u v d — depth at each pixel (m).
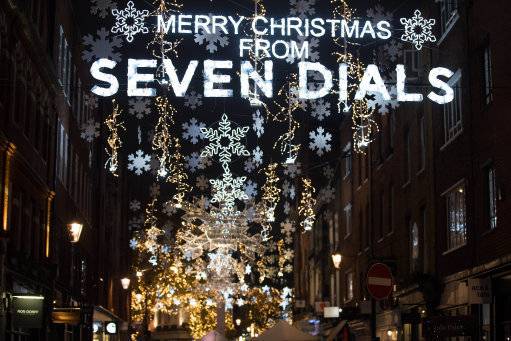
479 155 23.81
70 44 37.38
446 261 27.25
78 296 41.25
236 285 36.12
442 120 27.91
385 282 17.89
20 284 25.70
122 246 71.88
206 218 33.69
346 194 48.66
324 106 20.62
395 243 34.91
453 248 26.41
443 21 27.59
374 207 39.59
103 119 50.38
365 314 34.94
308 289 65.00
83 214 43.72
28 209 27.83
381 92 19.31
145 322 52.72
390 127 36.41
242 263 35.41
